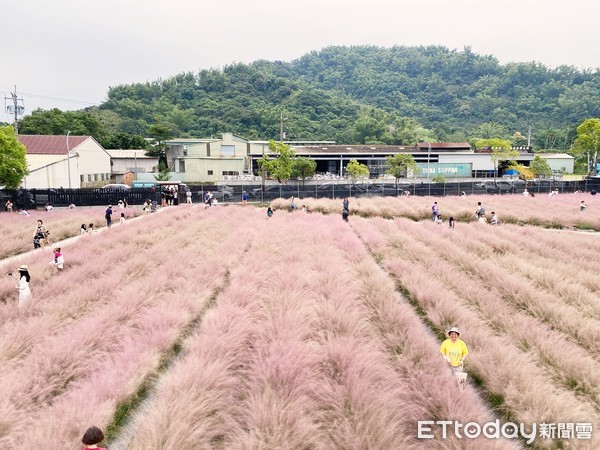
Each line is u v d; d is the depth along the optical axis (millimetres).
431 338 10992
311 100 158500
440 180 65062
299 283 14445
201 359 9078
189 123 132500
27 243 24688
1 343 9766
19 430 7059
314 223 29500
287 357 8781
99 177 61438
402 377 8820
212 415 7582
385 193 53156
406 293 15133
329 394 7871
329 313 11508
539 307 12445
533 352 9711
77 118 85000
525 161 76562
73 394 7875
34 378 8438
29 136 56281
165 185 48812
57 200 44250
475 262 17875
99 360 9531
